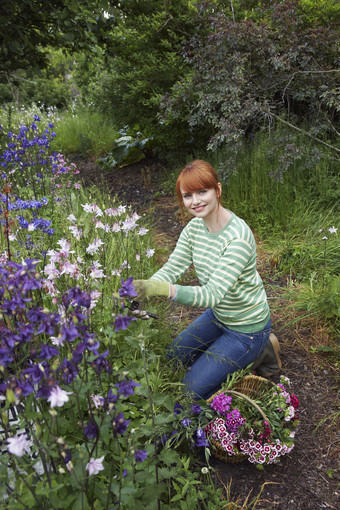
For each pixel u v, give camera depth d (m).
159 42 6.47
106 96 7.07
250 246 2.20
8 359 1.32
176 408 2.18
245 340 2.40
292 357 2.97
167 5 6.12
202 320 2.69
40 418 1.63
